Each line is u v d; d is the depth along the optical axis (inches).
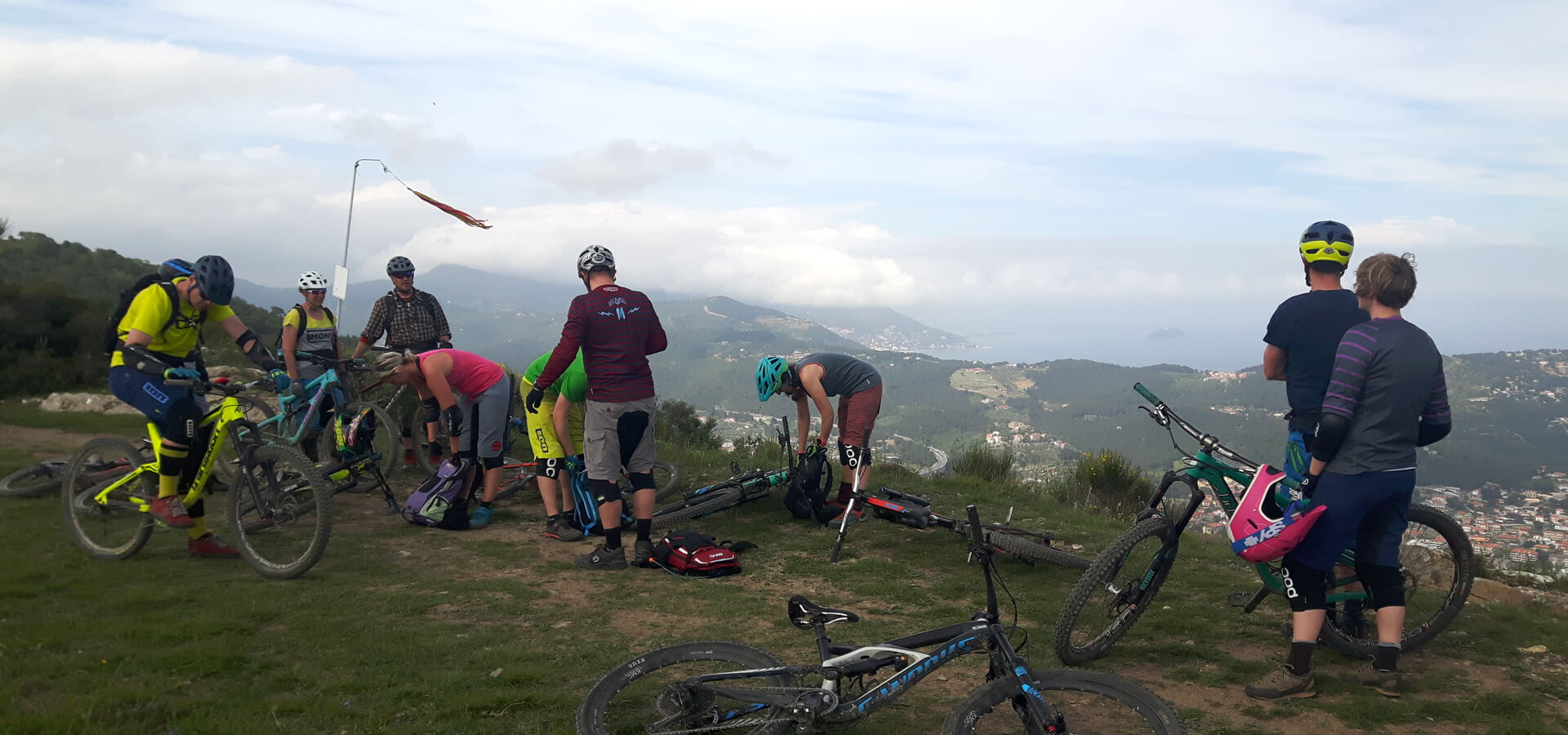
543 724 134.3
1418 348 146.2
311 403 303.0
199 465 231.0
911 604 209.8
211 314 239.8
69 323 581.0
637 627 188.7
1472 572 172.4
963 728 116.4
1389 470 146.5
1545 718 140.9
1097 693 120.0
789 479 304.7
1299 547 152.5
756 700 121.6
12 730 122.7
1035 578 233.9
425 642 173.8
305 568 218.7
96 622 175.3
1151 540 231.0
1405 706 145.3
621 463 249.6
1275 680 151.4
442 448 367.6
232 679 150.6
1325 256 165.3
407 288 367.2
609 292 245.8
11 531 250.8
